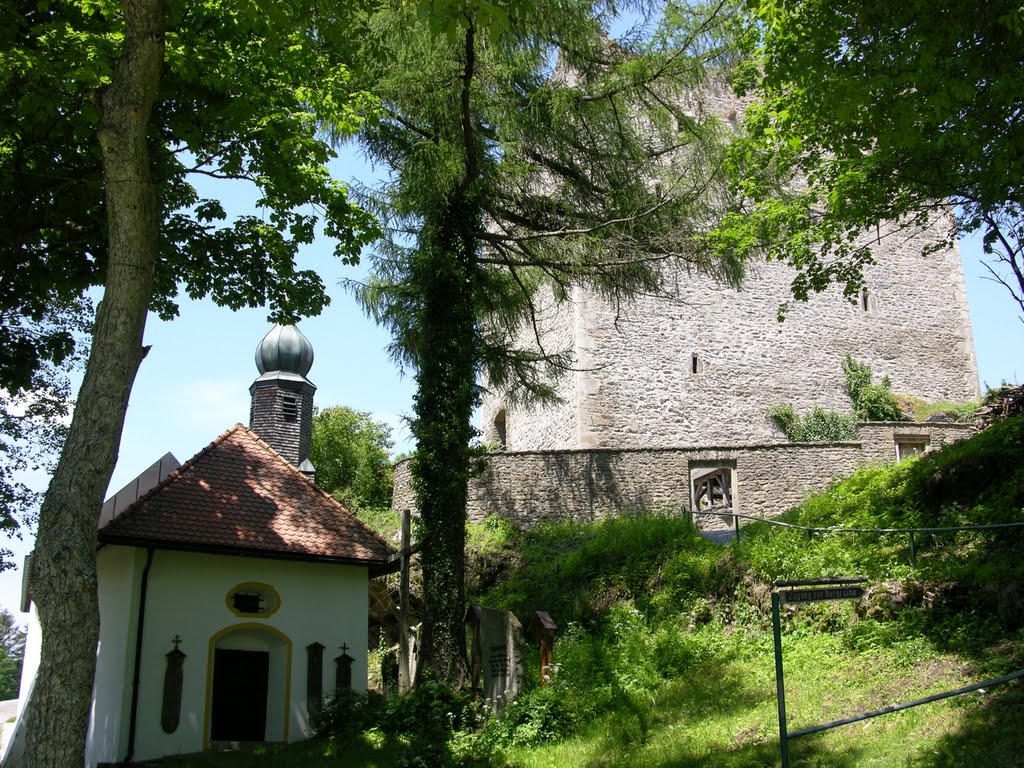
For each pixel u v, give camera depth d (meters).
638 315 27.39
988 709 7.85
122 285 8.82
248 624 13.79
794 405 28.61
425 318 14.66
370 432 31.67
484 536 20.78
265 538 14.24
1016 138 9.81
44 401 18.20
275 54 12.38
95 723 13.37
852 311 30.39
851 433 27.53
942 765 7.03
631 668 12.66
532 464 22.03
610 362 26.70
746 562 14.41
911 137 9.21
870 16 9.45
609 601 16.17
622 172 15.16
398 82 13.34
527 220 15.77
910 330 31.02
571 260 14.96
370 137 14.55
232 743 13.03
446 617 13.34
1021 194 10.77
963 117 10.19
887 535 13.41
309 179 13.02
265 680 14.05
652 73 14.13
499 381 17.28
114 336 8.70
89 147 12.63
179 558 13.62
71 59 11.12
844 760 7.66
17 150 12.42
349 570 14.90
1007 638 9.39
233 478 15.22
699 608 14.32
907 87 10.10
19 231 12.95
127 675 12.69
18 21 11.16
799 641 11.83
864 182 11.99
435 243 14.70
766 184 14.15
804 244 13.80
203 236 14.45
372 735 12.09
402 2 10.99
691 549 16.33
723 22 13.51
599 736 10.49
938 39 9.12
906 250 31.84
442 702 12.16
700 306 28.28
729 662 12.15
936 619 10.43
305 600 14.38
